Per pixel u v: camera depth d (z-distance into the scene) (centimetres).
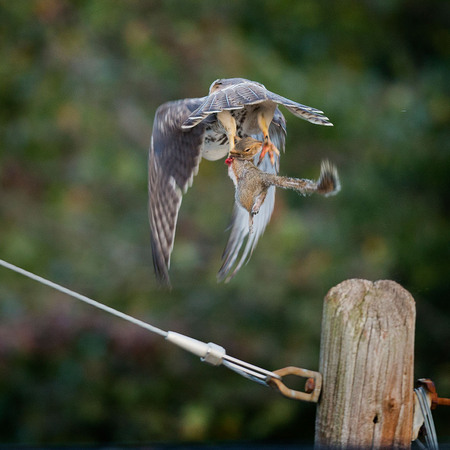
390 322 463
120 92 1424
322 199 1440
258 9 1577
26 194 1402
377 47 1636
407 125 1480
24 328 1310
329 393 469
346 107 1443
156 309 1364
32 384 1351
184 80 1445
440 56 1656
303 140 1455
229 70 1438
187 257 1343
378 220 1455
